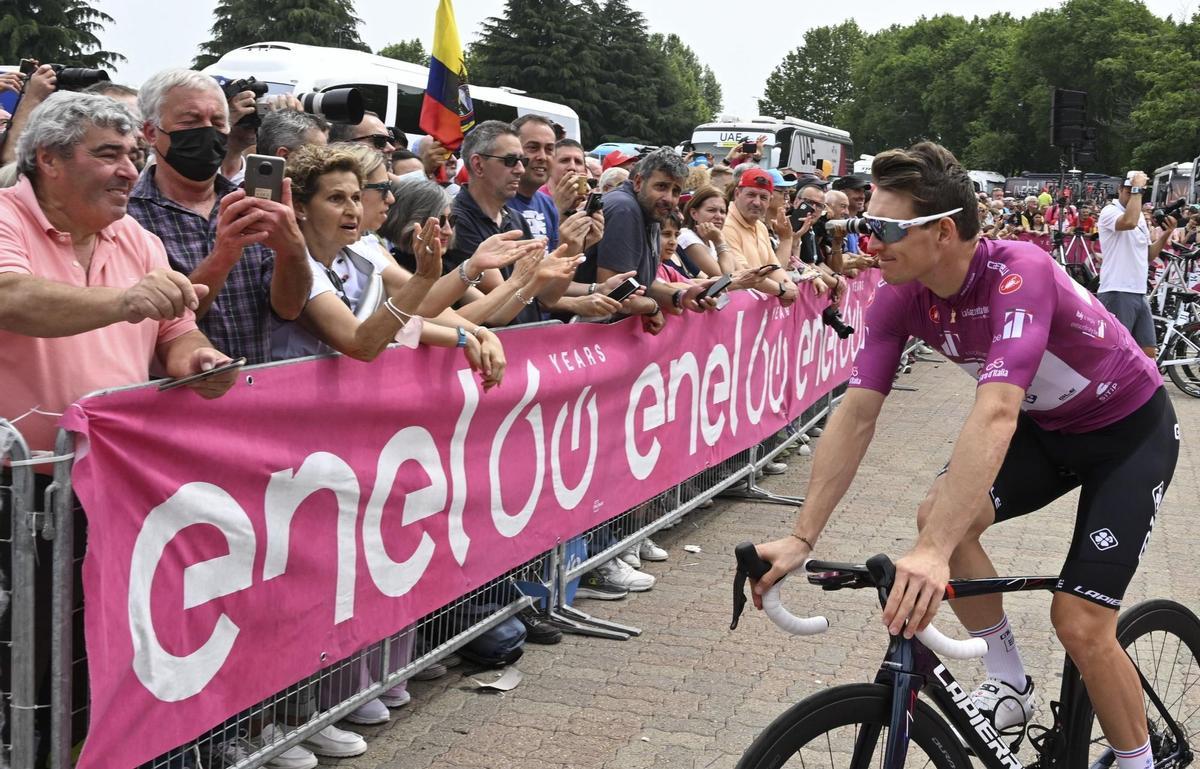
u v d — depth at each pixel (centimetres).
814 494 208
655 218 451
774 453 637
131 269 238
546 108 1689
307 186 282
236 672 242
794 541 201
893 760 184
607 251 438
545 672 357
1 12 4022
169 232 270
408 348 292
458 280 316
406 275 338
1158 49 5728
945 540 181
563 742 306
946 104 8056
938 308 218
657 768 292
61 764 203
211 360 222
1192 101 5206
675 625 402
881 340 224
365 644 287
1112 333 228
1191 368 966
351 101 385
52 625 199
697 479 533
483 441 335
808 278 676
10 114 376
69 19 4191
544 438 371
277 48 1280
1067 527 546
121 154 216
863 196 804
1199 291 1023
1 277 202
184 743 229
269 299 275
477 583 338
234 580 238
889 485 632
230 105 331
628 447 436
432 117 458
